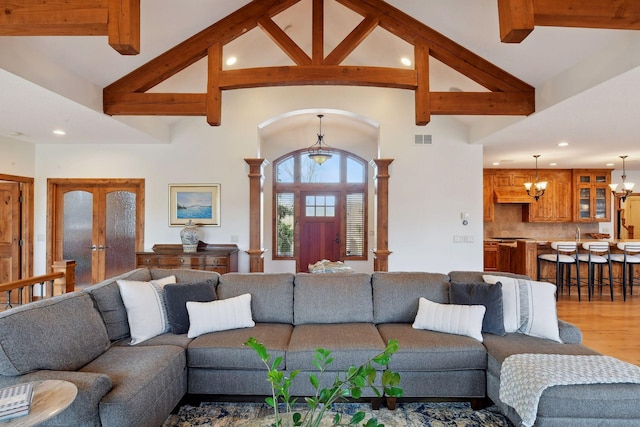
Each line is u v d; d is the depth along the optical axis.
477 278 3.17
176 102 3.83
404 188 5.54
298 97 5.56
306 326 2.94
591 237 8.30
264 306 3.07
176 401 2.37
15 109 3.77
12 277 5.53
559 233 8.47
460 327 2.70
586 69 3.18
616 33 2.82
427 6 3.47
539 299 2.77
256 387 2.54
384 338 2.71
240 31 3.74
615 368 2.08
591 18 2.30
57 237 5.70
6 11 2.34
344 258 8.16
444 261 5.52
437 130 5.56
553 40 3.12
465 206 5.53
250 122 5.60
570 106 3.63
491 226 8.45
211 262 5.11
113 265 5.68
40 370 1.89
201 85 4.77
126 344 2.58
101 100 3.88
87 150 5.64
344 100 5.55
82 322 2.29
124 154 5.62
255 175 5.54
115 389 1.89
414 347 2.53
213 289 3.07
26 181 5.52
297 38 5.25
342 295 3.09
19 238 5.55
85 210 5.71
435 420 2.45
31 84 3.08
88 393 1.73
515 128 4.52
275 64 5.43
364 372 1.35
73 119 4.14
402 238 5.52
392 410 2.56
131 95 3.86
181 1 3.27
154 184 5.62
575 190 8.05
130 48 2.41
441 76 4.55
